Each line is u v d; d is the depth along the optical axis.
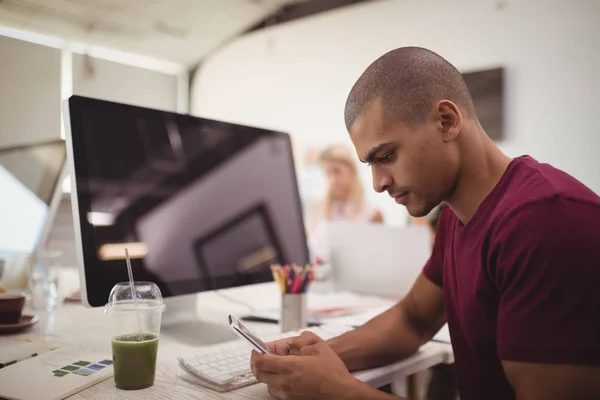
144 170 1.14
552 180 0.74
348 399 0.75
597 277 0.65
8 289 1.59
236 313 1.39
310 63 3.95
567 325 0.66
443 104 0.80
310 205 3.91
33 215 1.64
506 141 3.04
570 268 0.66
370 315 1.35
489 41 3.12
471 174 0.84
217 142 1.32
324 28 3.87
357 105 0.83
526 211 0.71
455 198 0.86
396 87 0.79
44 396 0.74
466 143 0.82
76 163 1.02
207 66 4.57
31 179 1.67
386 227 1.68
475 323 0.84
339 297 1.66
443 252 1.06
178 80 4.70
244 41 4.30
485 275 0.80
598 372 0.65
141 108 1.16
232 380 0.81
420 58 0.82
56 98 3.83
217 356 0.90
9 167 1.70
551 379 0.66
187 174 1.23
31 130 3.66
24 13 3.44
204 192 1.25
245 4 3.77
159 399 0.76
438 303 1.09
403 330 1.05
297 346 0.92
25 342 1.05
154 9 3.56
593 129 2.76
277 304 1.52
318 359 0.80
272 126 4.17
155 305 0.85
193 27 3.97
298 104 4.02
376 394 0.76
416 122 0.79
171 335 1.13
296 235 1.49
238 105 4.38
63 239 3.26
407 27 3.47
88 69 4.05
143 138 1.15
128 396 0.77
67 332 1.15
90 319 1.30
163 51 4.34
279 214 1.45
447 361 1.10
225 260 1.27
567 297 0.66
